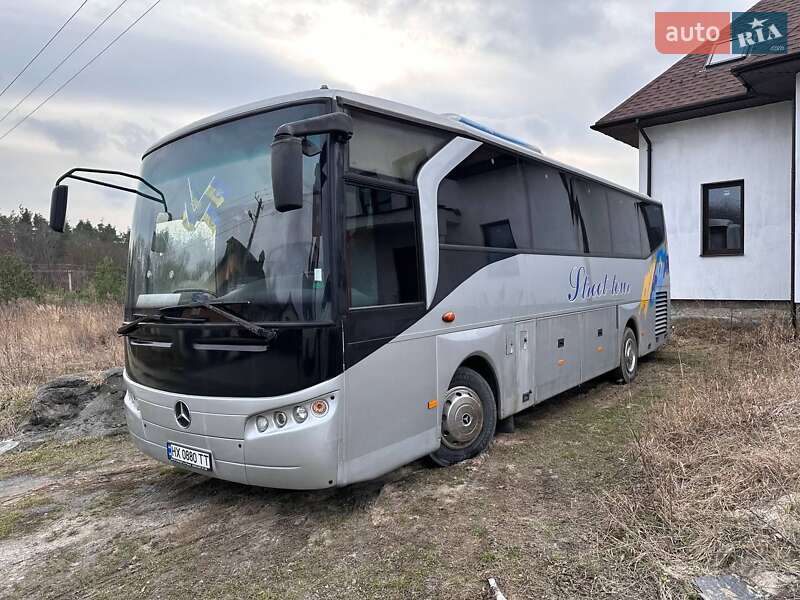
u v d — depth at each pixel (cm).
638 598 269
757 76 1009
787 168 1146
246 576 314
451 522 364
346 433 342
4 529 396
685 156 1288
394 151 396
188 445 369
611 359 759
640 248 879
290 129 309
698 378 768
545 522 357
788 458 370
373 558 325
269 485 339
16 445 625
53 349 990
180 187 401
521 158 563
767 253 1176
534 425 596
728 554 291
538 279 574
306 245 335
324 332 330
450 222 446
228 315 337
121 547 359
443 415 452
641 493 383
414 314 399
